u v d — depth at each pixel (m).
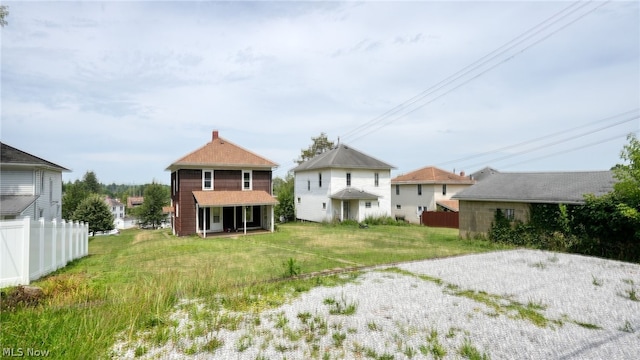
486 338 5.60
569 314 6.77
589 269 10.89
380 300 7.52
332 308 6.99
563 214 14.98
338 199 29.86
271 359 4.89
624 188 12.86
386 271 10.55
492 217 18.20
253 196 24.89
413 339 5.54
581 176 17.47
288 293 8.13
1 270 8.48
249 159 26.17
